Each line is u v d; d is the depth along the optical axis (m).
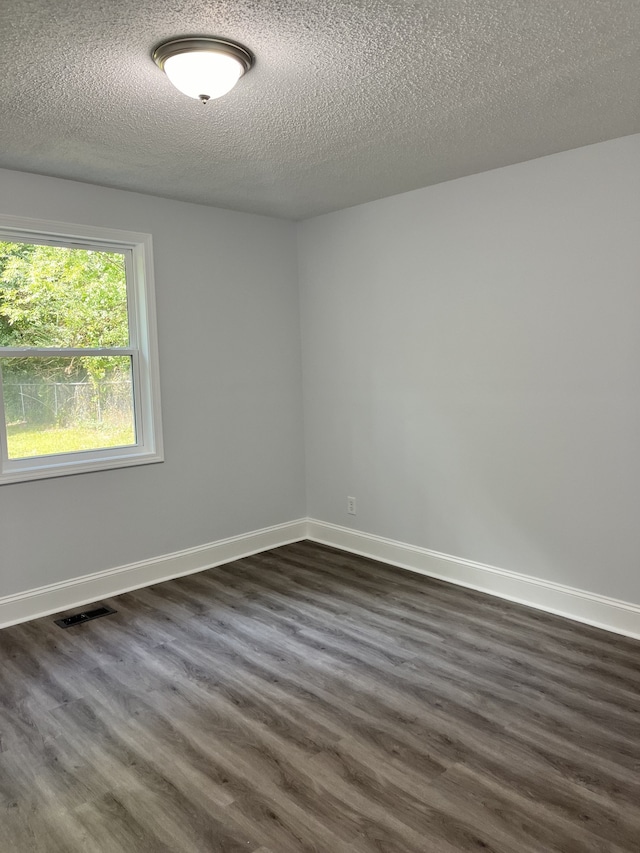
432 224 3.78
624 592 3.15
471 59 2.14
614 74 2.27
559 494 3.36
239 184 3.61
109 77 2.21
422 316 3.90
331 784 2.10
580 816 1.93
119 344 3.84
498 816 1.94
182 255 4.00
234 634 3.25
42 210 3.38
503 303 3.49
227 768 2.19
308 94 2.39
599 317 3.11
